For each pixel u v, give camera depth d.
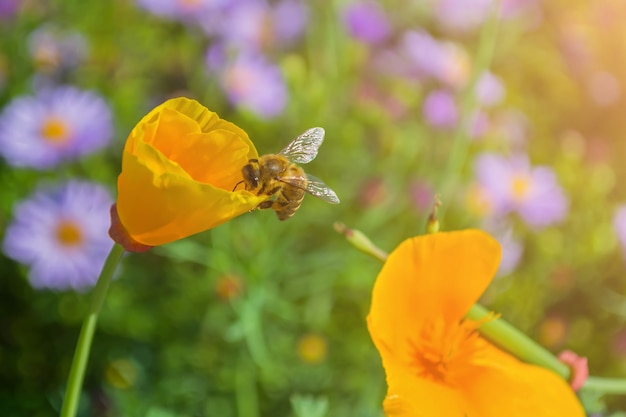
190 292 0.32
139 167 0.16
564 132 0.44
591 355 0.35
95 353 0.32
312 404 0.23
